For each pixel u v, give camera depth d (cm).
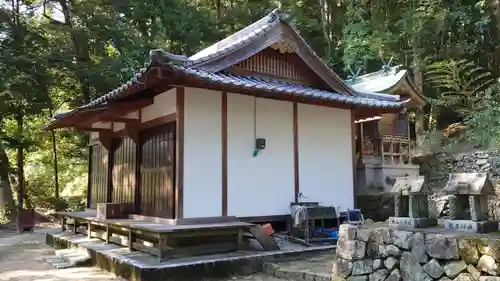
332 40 2070
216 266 609
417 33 1652
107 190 1048
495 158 1312
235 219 763
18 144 1423
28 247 983
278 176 843
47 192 1909
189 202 725
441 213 949
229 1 2241
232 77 760
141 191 865
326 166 917
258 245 739
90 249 744
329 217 788
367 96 967
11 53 1369
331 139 933
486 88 1664
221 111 779
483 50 1817
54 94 1700
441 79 1680
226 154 777
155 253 641
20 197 1409
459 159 1418
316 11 2195
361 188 1276
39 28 1520
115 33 1590
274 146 845
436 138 1595
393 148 1370
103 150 1116
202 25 1866
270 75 863
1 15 1415
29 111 1445
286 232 838
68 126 1011
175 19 1764
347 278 472
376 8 1848
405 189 445
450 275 374
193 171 735
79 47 1577
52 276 640
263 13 2028
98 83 1512
